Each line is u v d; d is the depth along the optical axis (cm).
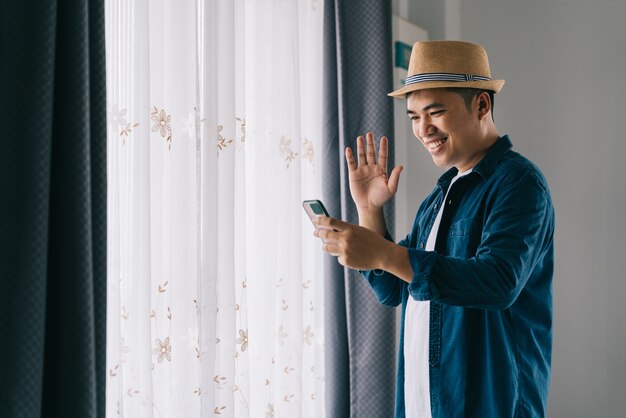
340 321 240
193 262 183
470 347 145
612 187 287
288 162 217
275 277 213
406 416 159
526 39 305
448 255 151
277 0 217
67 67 140
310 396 231
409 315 160
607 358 287
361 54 244
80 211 139
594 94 291
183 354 181
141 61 171
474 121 149
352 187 166
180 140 182
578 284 294
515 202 134
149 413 170
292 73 218
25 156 134
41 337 134
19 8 134
